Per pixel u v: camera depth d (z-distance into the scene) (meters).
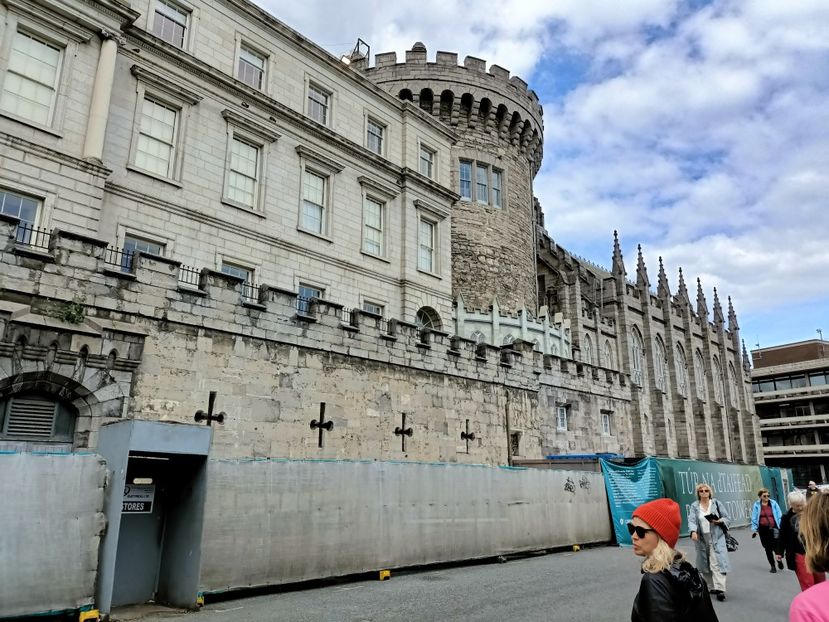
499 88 43.69
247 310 17.77
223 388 16.86
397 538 13.90
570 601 11.09
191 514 10.98
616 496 21.33
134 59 21.02
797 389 86.50
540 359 29.61
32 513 8.92
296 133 25.81
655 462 23.58
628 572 14.62
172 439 10.61
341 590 12.08
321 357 19.42
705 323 67.44
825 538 3.41
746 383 76.31
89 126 18.86
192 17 23.25
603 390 34.81
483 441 24.66
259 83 25.47
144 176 20.80
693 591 4.25
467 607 10.47
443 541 14.95
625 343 52.94
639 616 4.27
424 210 31.11
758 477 32.72
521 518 17.34
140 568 11.09
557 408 30.83
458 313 34.78
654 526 4.54
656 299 60.09
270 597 11.38
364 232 28.20
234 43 24.52
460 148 42.25
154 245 21.00
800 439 84.44
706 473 26.91
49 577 8.92
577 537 19.31
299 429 18.41
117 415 14.78
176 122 22.19
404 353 22.16
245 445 17.05
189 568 10.63
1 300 13.45
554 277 51.19
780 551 11.30
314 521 12.37
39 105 18.20
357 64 44.28
